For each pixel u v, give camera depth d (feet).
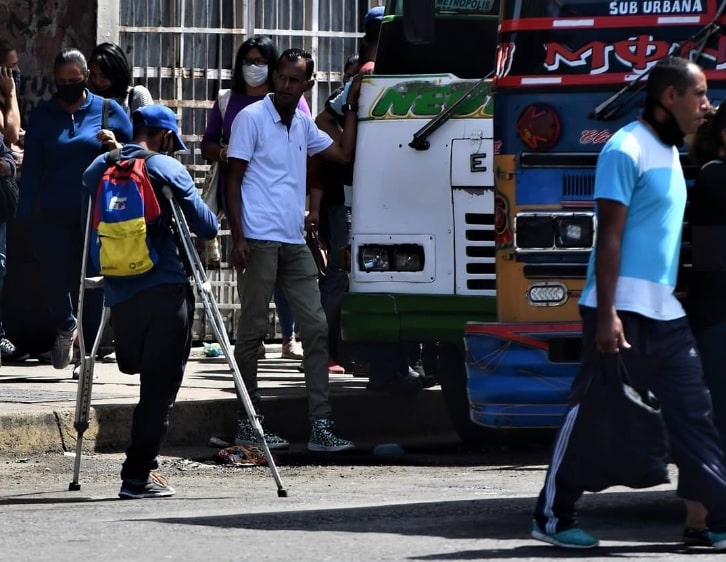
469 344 72.13
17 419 79.46
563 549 52.85
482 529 57.41
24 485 72.69
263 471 79.10
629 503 64.59
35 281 106.32
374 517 60.70
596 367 52.06
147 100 96.58
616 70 70.13
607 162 52.06
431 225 83.25
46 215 91.81
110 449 82.74
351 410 93.04
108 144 69.56
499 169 71.46
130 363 69.05
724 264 54.75
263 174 83.61
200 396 88.43
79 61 90.84
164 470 78.84
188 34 120.88
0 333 100.94
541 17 70.69
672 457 53.47
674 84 52.03
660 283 52.42
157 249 67.87
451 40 83.82
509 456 84.84
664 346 52.60
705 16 69.77
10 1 116.06
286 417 90.38
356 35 125.29
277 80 83.61
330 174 97.86
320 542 54.29
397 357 89.61
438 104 83.15
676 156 52.95
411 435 94.68
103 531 57.67
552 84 70.54
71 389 90.53
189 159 121.29
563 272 70.74
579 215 70.44
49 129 91.20
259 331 84.28
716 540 53.11
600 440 51.90
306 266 84.79
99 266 67.67
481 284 83.05
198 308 120.26
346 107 91.81
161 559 51.06
